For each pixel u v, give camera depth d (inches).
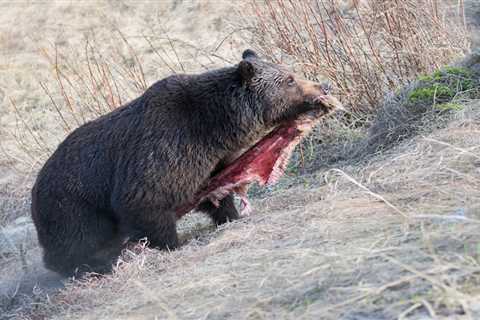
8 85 1587.1
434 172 690.2
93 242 845.2
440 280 458.0
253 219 761.6
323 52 1093.1
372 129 954.7
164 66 1424.7
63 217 841.5
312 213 686.5
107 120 839.1
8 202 1205.1
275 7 1193.4
